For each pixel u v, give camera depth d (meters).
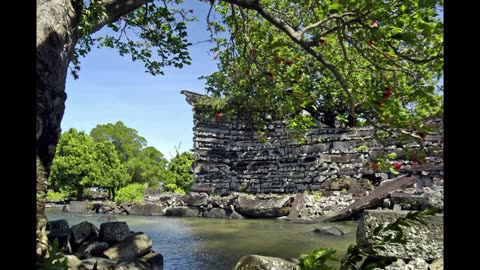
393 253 4.74
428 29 3.31
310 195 19.17
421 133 4.72
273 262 5.57
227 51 8.45
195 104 24.64
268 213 19.20
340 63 10.32
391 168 5.49
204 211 21.61
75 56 7.61
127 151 58.78
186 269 7.77
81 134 41.31
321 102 15.07
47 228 7.62
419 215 1.18
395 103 4.46
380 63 5.85
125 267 6.26
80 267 5.34
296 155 21.83
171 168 46.97
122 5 6.51
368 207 15.79
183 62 9.56
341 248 9.58
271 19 5.57
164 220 19.02
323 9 5.20
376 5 4.25
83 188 41.00
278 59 6.92
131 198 28.25
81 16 5.66
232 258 8.84
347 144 20.08
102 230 8.13
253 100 8.02
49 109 4.82
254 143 23.47
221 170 24.11
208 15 7.92
